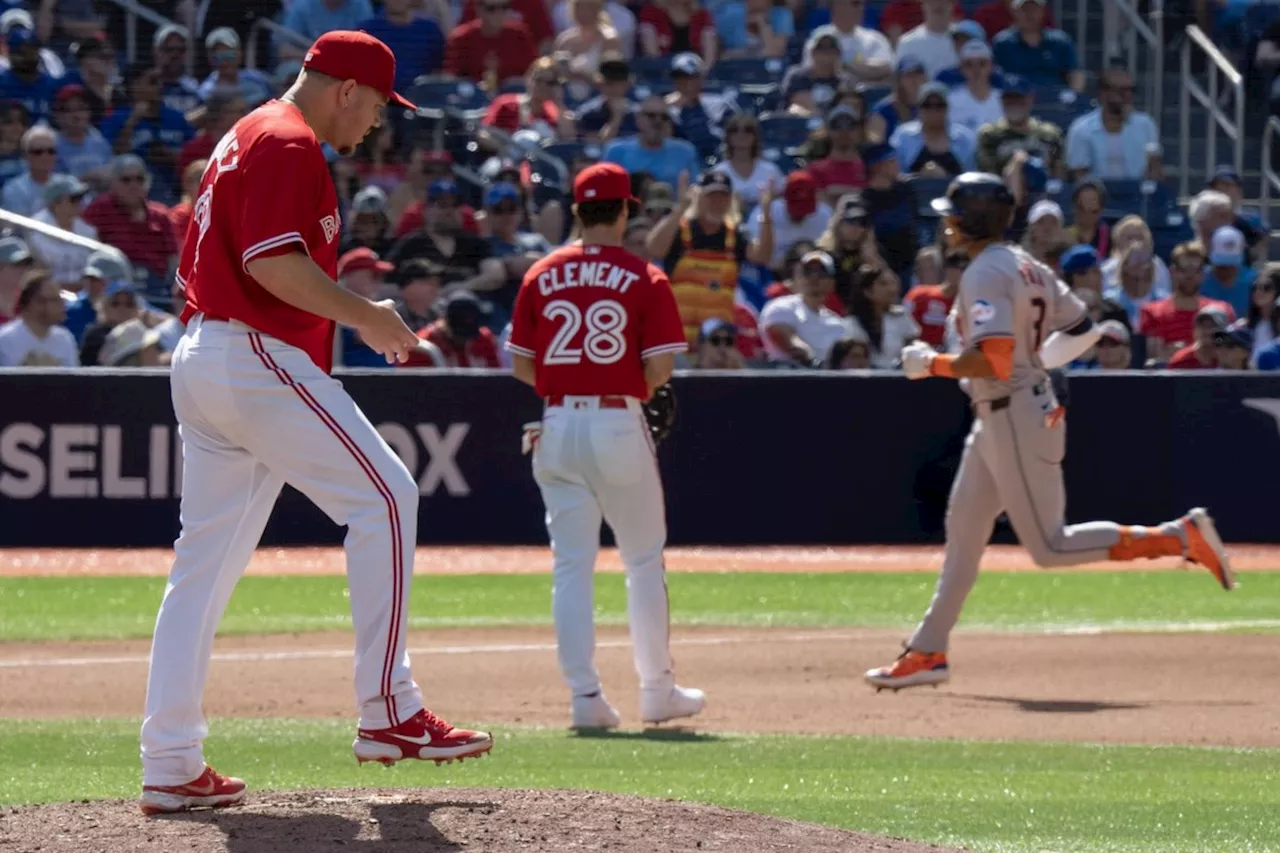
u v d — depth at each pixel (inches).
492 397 1681.8
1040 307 944.3
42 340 1676.9
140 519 1658.5
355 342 1713.8
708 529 1699.1
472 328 1716.3
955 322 960.3
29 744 803.4
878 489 1711.4
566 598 871.7
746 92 2127.2
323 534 1672.0
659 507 872.9
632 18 2213.3
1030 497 956.0
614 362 848.9
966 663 1112.8
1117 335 1734.7
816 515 1705.2
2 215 1684.3
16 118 1847.9
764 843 487.2
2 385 1640.0
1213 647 1169.4
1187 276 1785.2
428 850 462.6
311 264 505.7
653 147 1957.4
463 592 1445.6
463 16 2105.1
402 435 1674.5
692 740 825.5
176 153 1882.4
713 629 1277.1
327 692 992.9
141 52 1905.8
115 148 1870.1
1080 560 959.6
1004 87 2117.4
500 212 1800.0
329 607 1357.0
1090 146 2039.9
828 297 1786.4
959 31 2154.3
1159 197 2025.1
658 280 852.6
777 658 1136.2
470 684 1026.1
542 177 1937.7
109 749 789.9
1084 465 1700.3
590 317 848.3
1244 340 1752.0
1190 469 1705.2
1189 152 2233.0
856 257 1788.9
